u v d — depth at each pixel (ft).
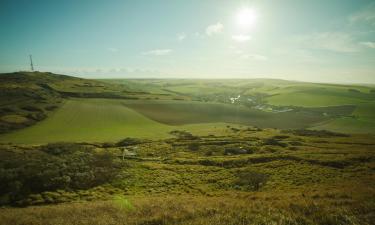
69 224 53.98
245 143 282.15
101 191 127.13
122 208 67.56
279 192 92.94
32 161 161.48
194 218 48.26
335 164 170.50
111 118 429.79
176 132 361.92
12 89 538.47
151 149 257.96
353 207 49.47
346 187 90.17
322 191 77.30
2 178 128.36
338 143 286.05
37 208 87.15
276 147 257.96
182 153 244.01
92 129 364.58
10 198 114.83
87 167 156.25
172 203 68.74
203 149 261.85
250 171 151.84
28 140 292.40
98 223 52.06
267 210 50.52
